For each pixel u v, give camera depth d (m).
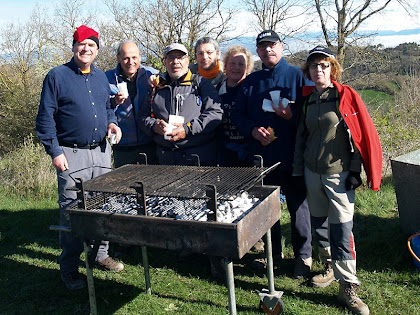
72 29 15.32
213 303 3.49
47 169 7.46
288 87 3.70
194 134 3.99
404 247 4.05
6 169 7.83
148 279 3.70
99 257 4.19
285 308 3.28
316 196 3.41
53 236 5.22
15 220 5.82
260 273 3.94
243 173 3.25
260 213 2.85
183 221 2.61
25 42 14.91
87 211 2.92
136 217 2.75
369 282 3.61
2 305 3.65
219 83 4.61
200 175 3.28
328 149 3.22
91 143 3.74
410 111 7.98
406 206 4.22
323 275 3.64
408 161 4.42
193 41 12.52
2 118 11.52
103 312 3.44
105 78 3.91
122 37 12.81
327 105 3.22
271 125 3.73
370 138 3.05
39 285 3.95
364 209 5.23
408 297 3.36
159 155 4.23
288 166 3.74
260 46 3.71
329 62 3.18
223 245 2.53
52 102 3.54
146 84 4.48
